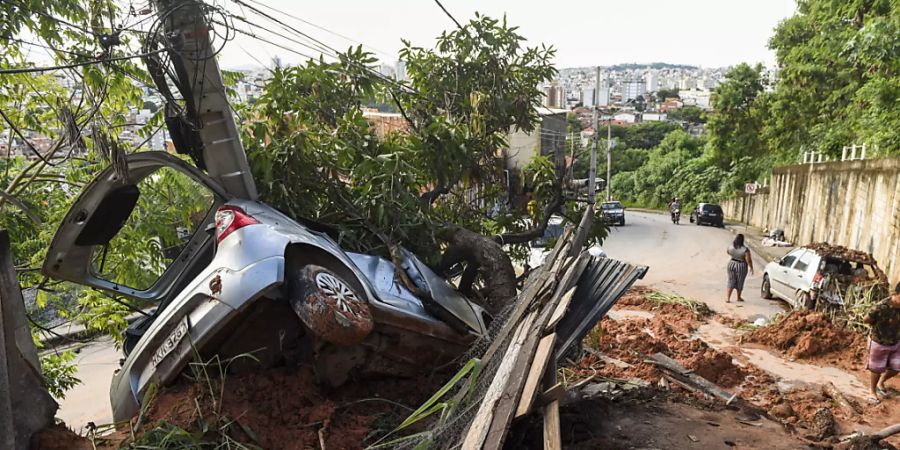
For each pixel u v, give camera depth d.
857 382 8.51
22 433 2.85
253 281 3.52
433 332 4.32
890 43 14.96
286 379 3.67
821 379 8.66
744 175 43.25
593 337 8.77
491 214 8.14
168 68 4.88
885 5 17.53
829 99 29.67
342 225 5.48
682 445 4.17
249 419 3.33
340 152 5.83
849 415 7.16
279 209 5.30
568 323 4.65
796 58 32.56
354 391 4.05
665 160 60.03
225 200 4.98
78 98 8.54
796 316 10.55
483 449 2.47
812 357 9.64
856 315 10.88
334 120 6.96
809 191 25.05
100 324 8.07
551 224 10.06
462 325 4.56
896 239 15.01
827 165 22.53
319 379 3.85
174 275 5.14
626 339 9.12
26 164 8.67
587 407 4.65
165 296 4.96
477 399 3.21
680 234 31.33
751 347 10.37
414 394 4.20
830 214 21.84
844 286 11.98
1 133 8.65
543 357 3.07
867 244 17.52
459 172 7.16
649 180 60.03
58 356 8.55
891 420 7.09
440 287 4.92
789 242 27.42
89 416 10.23
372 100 7.76
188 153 5.09
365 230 5.68
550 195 8.02
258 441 3.23
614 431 4.34
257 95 7.68
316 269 3.73
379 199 5.58
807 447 4.33
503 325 4.73
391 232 5.57
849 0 18.64
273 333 3.82
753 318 12.85
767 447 4.25
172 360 3.57
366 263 4.58
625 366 7.38
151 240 6.46
